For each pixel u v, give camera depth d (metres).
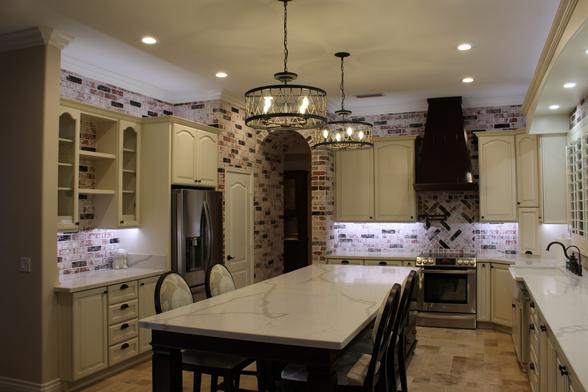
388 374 2.92
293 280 3.89
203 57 4.31
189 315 2.65
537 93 4.06
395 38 3.84
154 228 4.80
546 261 5.11
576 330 2.26
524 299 4.01
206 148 5.27
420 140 6.31
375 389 2.71
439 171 5.82
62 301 3.77
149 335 4.50
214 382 3.29
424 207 6.35
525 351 4.00
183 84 5.27
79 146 4.24
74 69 4.45
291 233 9.17
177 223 4.76
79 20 3.47
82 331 3.81
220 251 5.35
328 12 3.33
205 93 5.58
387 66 4.61
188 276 4.85
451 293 5.64
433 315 5.69
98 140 4.64
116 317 4.14
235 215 5.90
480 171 5.81
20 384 3.73
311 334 2.25
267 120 3.11
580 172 4.24
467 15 3.40
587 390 1.47
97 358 3.95
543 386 2.82
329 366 2.17
